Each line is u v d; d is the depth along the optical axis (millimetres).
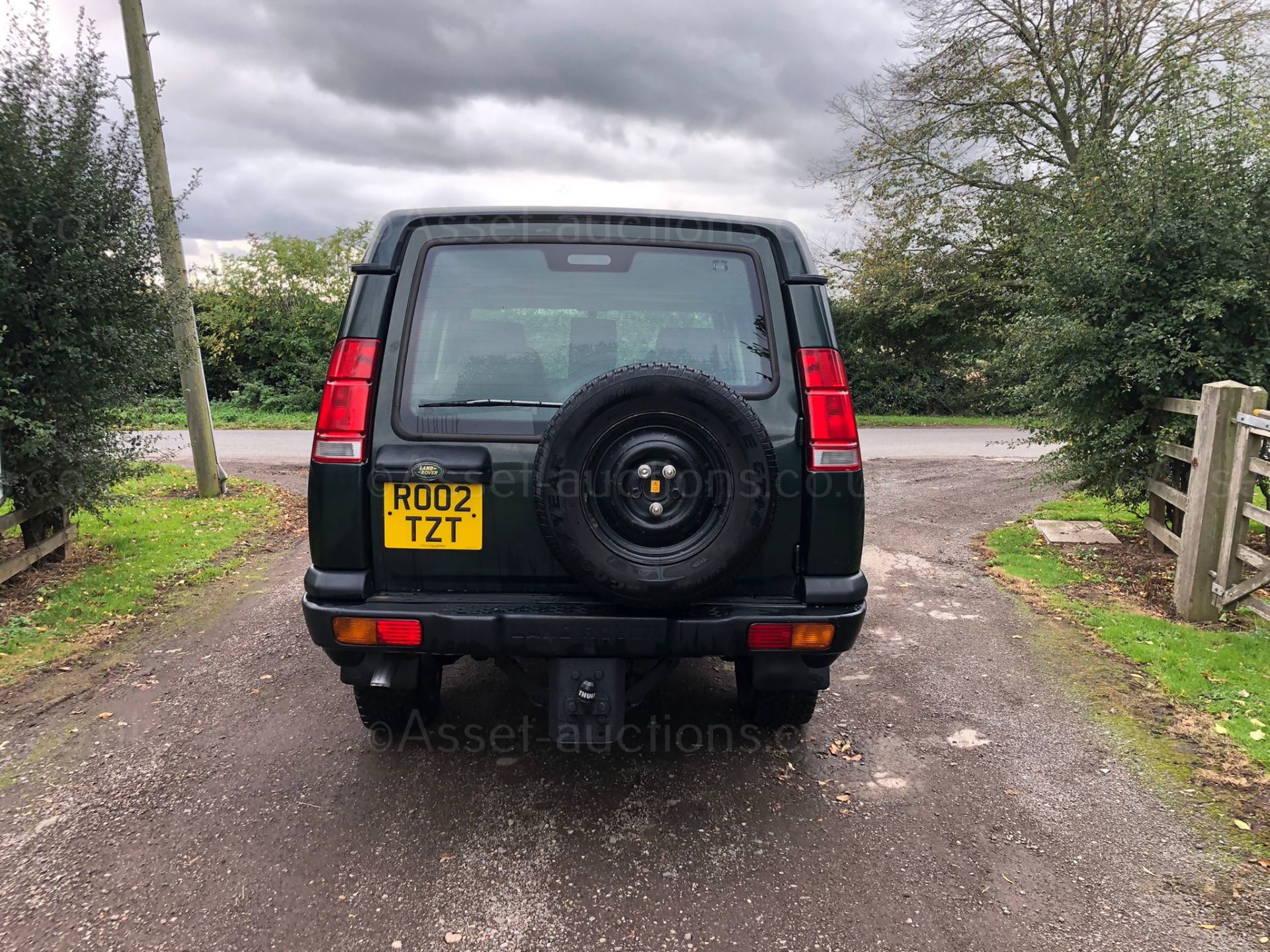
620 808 2959
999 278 20047
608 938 2281
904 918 2373
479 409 2697
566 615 2578
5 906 2379
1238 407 4738
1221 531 4875
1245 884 2539
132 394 5898
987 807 2982
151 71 7738
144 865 2584
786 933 2309
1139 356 5953
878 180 20719
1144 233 5969
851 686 4102
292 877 2533
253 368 21359
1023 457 12969
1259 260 5781
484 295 2791
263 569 6191
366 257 2760
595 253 2836
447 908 2396
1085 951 2248
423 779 3148
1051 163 18469
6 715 3670
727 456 2494
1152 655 4398
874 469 11688
